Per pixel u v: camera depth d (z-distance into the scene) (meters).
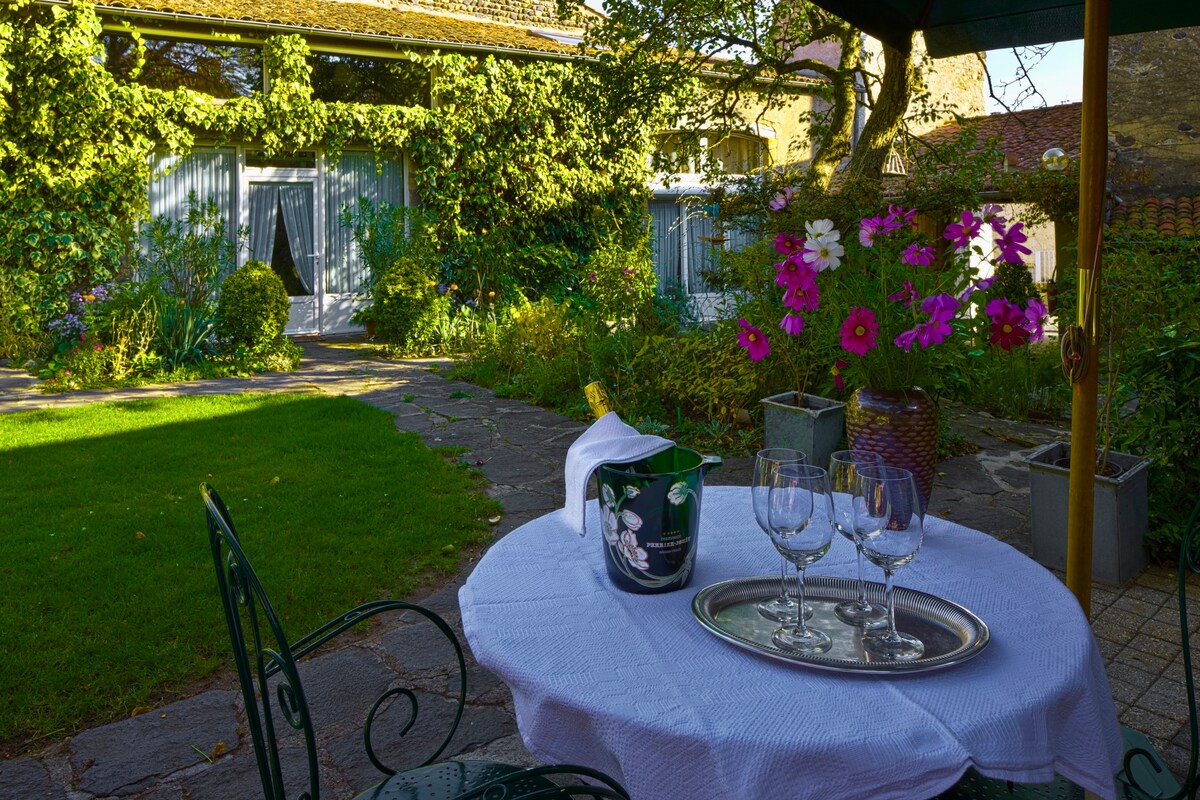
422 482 5.43
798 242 2.80
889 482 1.42
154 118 11.82
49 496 5.07
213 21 11.81
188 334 9.82
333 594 3.73
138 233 11.87
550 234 14.91
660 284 14.60
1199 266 4.55
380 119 13.21
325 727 2.74
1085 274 2.16
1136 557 3.94
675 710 1.24
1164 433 4.11
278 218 13.37
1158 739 2.69
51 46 11.08
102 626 3.39
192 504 4.94
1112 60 12.48
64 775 2.50
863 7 3.44
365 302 13.91
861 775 1.13
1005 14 3.66
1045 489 4.06
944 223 10.02
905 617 1.55
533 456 6.14
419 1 15.25
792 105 16.69
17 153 11.15
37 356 10.43
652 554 1.62
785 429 5.48
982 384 7.41
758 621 1.54
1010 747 1.17
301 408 7.73
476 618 1.55
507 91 14.13
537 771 1.32
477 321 11.69
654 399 7.29
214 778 2.48
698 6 10.82
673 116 12.09
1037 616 1.54
